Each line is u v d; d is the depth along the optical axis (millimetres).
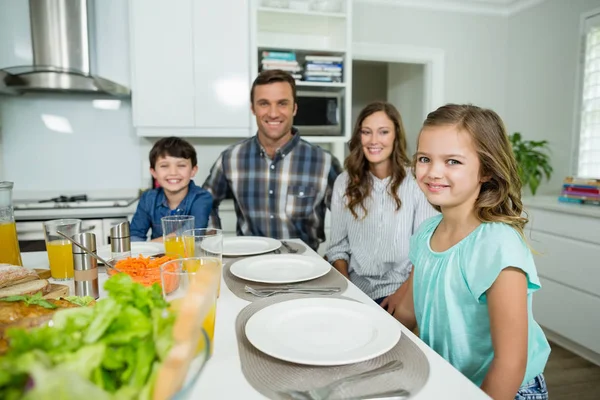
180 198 1857
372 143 1522
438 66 3488
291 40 3080
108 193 2938
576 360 2246
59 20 2449
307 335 706
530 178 2924
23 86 2486
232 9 2686
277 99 1823
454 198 860
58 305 694
